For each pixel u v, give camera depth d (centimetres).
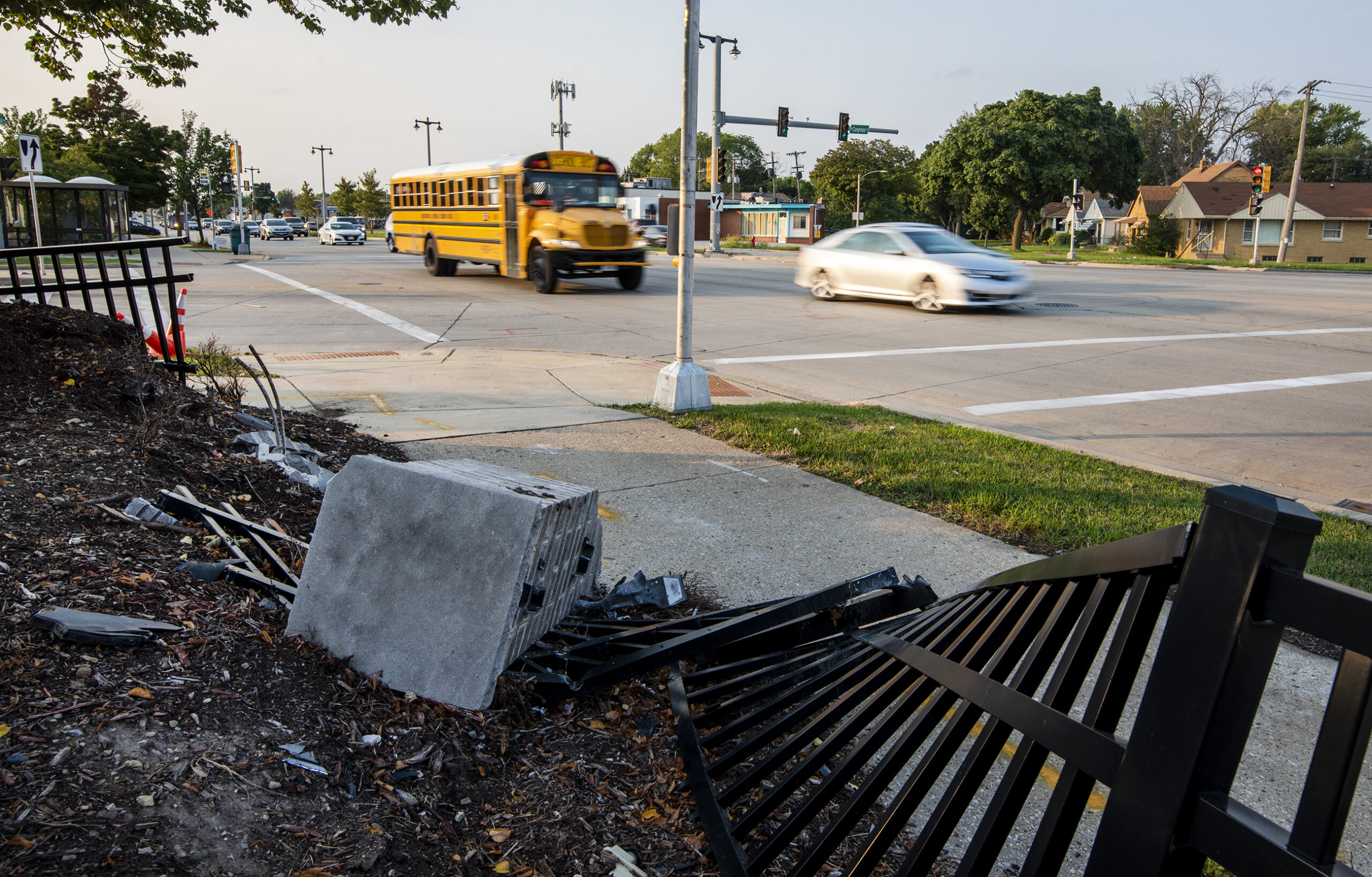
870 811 279
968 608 251
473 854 234
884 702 248
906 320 1667
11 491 373
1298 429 856
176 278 646
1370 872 265
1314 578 123
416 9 927
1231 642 133
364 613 304
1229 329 1536
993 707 191
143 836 205
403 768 258
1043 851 167
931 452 714
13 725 230
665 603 400
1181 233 5819
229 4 902
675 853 248
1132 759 146
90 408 504
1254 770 318
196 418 541
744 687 318
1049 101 5903
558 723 306
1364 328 1538
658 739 304
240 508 445
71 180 2778
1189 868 140
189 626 295
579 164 2088
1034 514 560
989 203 5956
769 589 451
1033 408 958
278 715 262
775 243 6731
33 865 190
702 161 12650
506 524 293
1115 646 166
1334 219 5441
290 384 948
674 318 1683
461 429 755
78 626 269
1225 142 8512
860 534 534
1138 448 792
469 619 293
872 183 9400
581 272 2052
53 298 1688
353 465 317
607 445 725
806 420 823
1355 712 118
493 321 1619
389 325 1538
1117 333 1484
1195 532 150
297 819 225
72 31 925
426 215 2639
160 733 240
